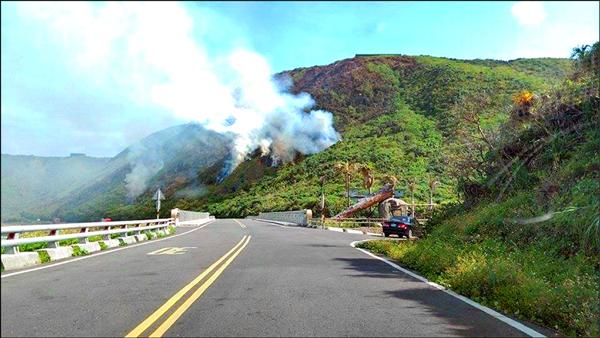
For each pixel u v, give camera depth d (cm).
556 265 1091
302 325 676
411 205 5359
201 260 1466
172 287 966
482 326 695
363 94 14062
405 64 14938
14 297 854
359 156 9262
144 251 1777
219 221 6950
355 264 1424
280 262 1440
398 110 11750
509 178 2041
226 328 655
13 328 645
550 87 2212
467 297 916
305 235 3056
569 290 831
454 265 1154
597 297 783
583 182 1394
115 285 985
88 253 1689
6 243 1219
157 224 2862
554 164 1778
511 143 2255
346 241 2495
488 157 2408
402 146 9175
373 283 1063
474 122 2588
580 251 1124
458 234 1769
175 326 662
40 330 636
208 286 982
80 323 673
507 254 1252
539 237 1352
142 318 704
